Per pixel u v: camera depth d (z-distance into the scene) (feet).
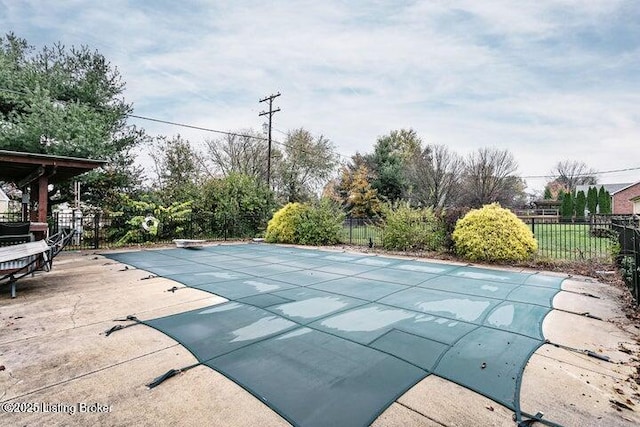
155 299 14.96
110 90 41.98
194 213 45.80
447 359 9.15
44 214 21.99
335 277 20.24
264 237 45.09
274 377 8.09
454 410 6.87
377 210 77.30
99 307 13.75
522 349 9.88
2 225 18.10
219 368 8.52
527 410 6.88
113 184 42.24
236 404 7.01
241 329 11.28
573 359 9.29
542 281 19.35
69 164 21.71
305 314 12.93
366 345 10.02
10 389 7.58
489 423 6.48
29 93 32.71
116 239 38.91
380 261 26.73
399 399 7.23
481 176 80.59
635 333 11.32
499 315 13.06
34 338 10.50
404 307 14.01
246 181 51.31
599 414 6.79
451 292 16.63
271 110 64.18
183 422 6.45
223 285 17.78
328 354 9.38
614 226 24.32
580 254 26.25
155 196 42.98
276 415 6.64
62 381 7.93
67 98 38.32
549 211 92.63
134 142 43.83
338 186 95.55
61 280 18.94
